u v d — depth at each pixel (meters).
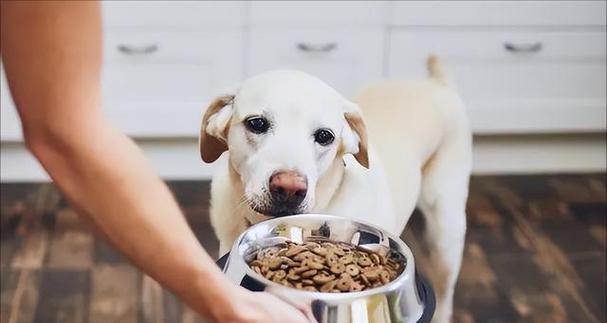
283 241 1.02
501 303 2.23
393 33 2.71
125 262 2.33
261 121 1.20
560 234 2.59
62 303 2.15
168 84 2.70
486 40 2.76
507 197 2.79
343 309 0.86
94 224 0.66
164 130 2.74
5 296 2.17
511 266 2.40
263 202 1.17
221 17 2.65
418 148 1.55
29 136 0.63
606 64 2.84
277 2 2.65
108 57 2.65
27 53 0.59
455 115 1.68
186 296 0.68
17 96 0.61
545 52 2.80
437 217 1.72
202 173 2.84
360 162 1.27
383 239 1.01
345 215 1.28
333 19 2.68
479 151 2.97
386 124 1.55
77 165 0.63
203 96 2.73
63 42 0.59
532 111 2.86
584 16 2.78
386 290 0.88
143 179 0.65
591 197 2.82
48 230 2.48
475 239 2.53
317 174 1.21
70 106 0.61
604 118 2.89
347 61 2.73
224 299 0.69
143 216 0.64
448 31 2.74
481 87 2.82
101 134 0.63
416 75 2.76
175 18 2.64
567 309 2.22
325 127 1.21
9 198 2.65
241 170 1.23
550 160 2.99
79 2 0.59
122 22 2.62
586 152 3.00
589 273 2.38
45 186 2.73
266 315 0.71
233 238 1.28
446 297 1.84
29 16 0.58
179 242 0.66
